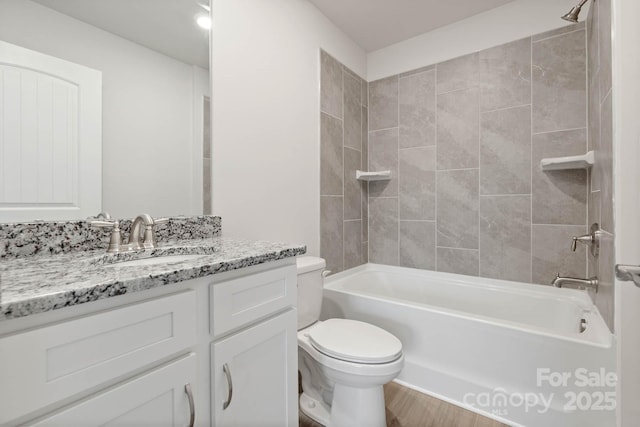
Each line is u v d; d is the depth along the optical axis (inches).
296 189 73.4
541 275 74.6
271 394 37.2
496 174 79.8
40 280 23.2
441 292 86.1
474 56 82.6
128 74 43.6
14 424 18.8
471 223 83.8
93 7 40.2
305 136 76.1
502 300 76.9
